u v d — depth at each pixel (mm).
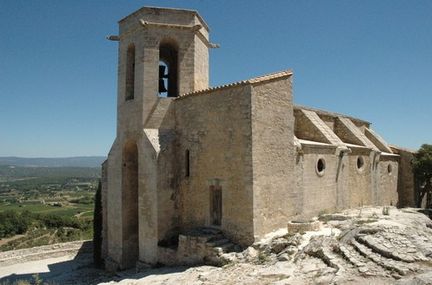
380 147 31172
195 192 18953
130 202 21625
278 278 11758
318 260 12719
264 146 16969
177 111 20250
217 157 17797
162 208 18891
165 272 16281
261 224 16328
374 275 10977
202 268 14953
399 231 14047
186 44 20906
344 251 12664
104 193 23531
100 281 18984
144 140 19656
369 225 14711
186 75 20797
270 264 13359
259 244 15484
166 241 18906
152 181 19062
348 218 18766
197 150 18922
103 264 23266
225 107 17562
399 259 11797
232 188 16953
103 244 23406
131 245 21500
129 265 21297
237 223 16594
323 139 22844
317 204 20594
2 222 68812
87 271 22812
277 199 17531
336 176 22516
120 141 21500
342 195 22875
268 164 17109
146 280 15031
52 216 80188
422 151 30391
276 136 17812
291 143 18781
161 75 23609
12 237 66750
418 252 12398
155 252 18688
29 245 53000
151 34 20359
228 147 17266
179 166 19875
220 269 14109
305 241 14680
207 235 17016
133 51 21984
